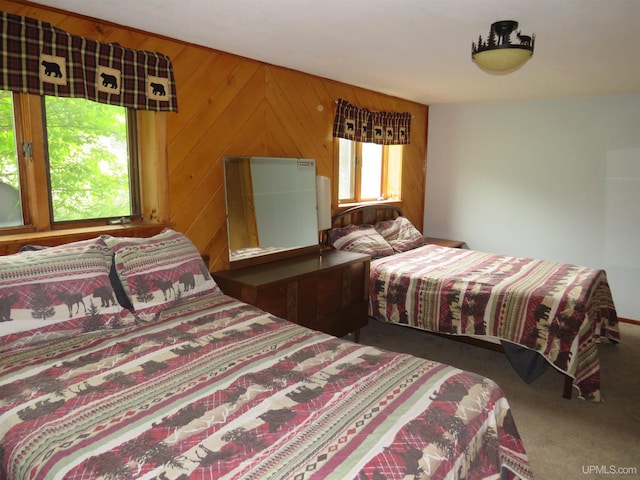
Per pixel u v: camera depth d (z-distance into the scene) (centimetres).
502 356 355
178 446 126
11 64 204
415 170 535
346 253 372
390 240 449
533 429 258
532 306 300
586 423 265
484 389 165
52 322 186
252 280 281
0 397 148
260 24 241
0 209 223
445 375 172
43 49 213
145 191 281
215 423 137
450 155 537
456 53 297
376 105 450
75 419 138
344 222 432
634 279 447
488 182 516
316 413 143
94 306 198
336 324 335
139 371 168
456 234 545
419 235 472
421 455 125
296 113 360
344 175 443
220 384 160
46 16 218
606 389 306
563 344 287
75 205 250
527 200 495
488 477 148
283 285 289
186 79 280
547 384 313
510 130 496
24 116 224
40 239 224
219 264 316
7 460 128
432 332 345
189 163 289
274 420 139
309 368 174
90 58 230
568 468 224
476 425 148
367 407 147
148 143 274
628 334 413
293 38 266
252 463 119
